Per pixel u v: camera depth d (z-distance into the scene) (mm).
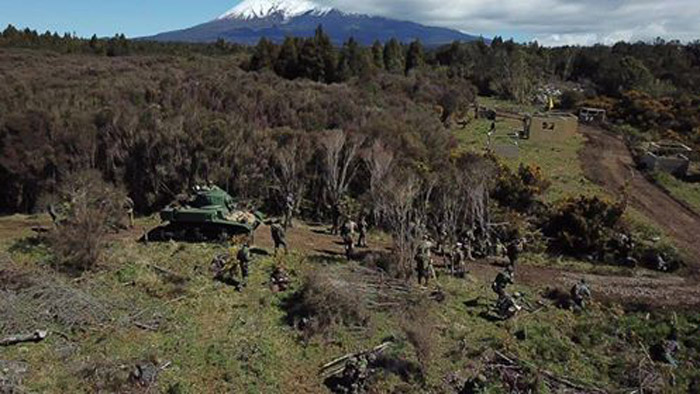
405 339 18234
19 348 16078
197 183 30156
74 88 40938
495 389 16547
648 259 26766
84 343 16688
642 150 48938
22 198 30297
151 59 62531
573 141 52938
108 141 31031
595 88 85875
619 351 19250
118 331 17328
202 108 37344
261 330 18250
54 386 14859
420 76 66000
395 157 31281
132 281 20203
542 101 80625
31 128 30609
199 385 15680
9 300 17344
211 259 22141
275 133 32719
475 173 29734
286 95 43656
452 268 23453
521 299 21719
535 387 16750
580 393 16938
